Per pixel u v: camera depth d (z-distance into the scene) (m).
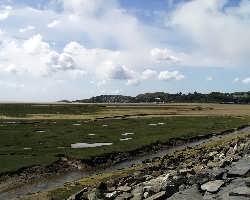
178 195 21.61
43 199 30.88
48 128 93.25
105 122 113.75
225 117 140.88
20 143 66.31
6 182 40.50
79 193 27.16
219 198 19.92
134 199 23.05
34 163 48.41
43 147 62.06
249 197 19.50
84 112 181.25
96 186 28.80
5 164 47.38
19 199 32.03
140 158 56.31
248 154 35.78
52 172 46.03
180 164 39.97
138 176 31.88
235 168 26.67
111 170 47.72
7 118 133.12
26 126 97.88
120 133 83.38
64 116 147.25
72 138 73.88
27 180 41.75
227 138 71.56
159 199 21.88
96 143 67.56
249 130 96.69
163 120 122.31
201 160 39.53
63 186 36.31
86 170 47.97
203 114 164.88
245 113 177.25
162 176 28.22
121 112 180.25
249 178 23.56
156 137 74.69
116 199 23.80
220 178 24.69
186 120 122.94
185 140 75.81
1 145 63.91
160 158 50.75
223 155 39.78
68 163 50.78
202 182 23.47
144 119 127.38
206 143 66.44
